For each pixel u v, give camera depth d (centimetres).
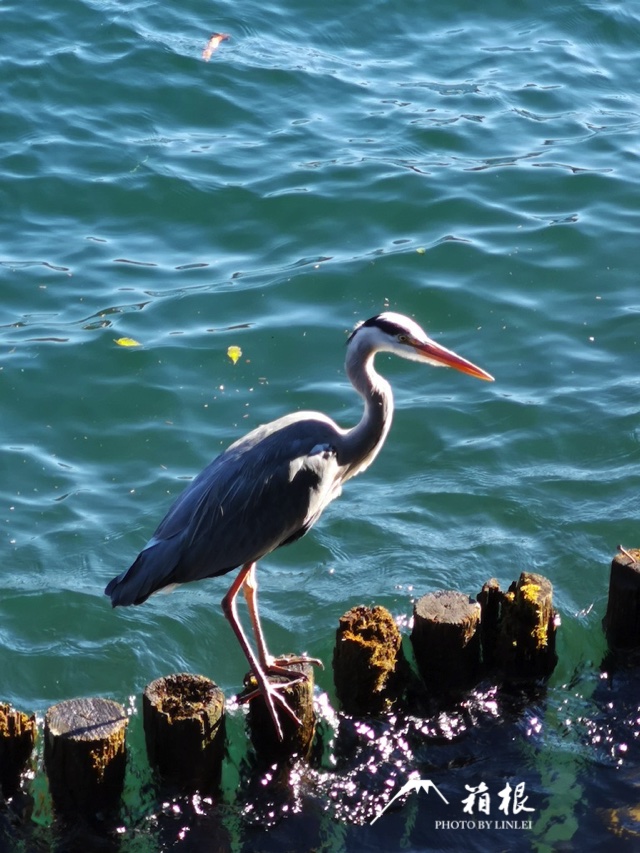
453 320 1603
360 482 1338
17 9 2250
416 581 1195
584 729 1016
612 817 933
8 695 1077
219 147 1962
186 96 2083
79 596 1173
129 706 1062
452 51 2289
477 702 1030
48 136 1958
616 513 1280
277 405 1445
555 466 1357
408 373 1516
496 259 1717
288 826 930
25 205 1814
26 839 911
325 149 1970
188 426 1412
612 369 1514
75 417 1422
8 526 1260
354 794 955
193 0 2330
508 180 1903
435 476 1342
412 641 1037
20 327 1555
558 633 1123
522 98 2150
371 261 1702
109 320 1569
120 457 1366
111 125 1998
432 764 981
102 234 1767
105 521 1271
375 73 2208
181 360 1505
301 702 955
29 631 1139
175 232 1780
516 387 1484
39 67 2100
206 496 972
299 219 1803
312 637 1133
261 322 1580
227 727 1016
